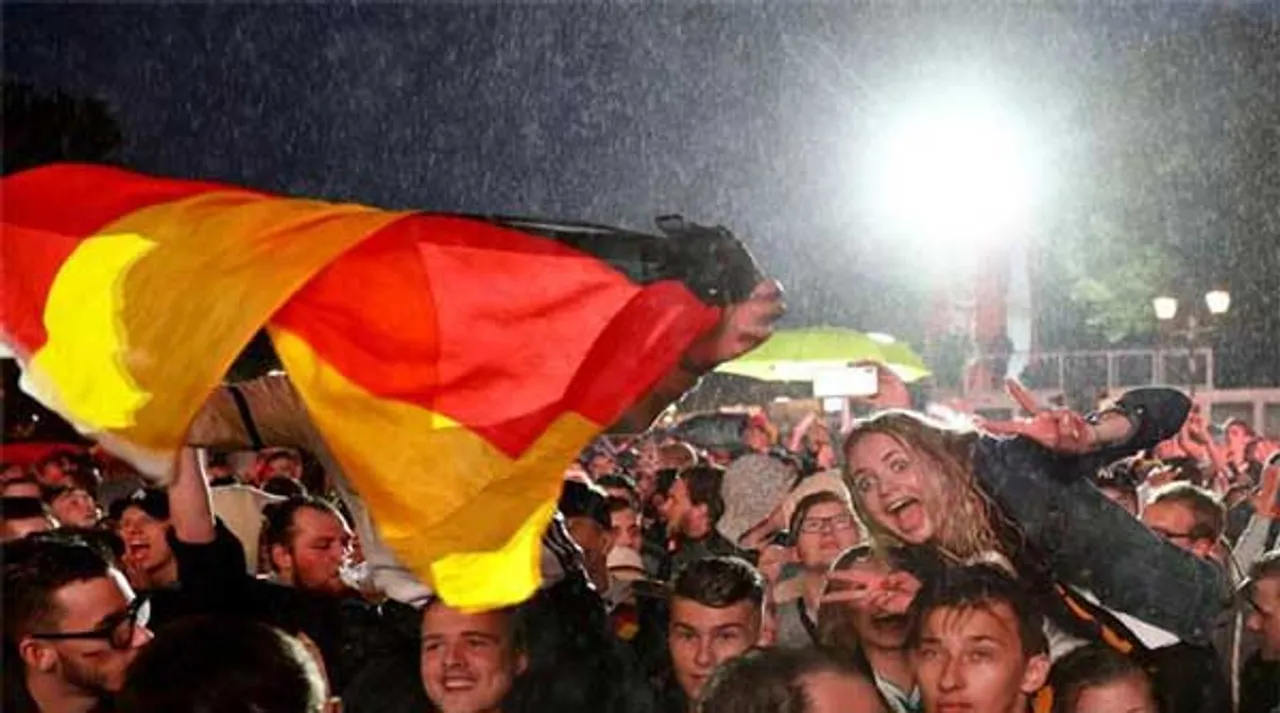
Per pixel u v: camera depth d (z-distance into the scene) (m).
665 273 3.91
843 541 4.84
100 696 3.77
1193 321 13.12
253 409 3.96
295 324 3.79
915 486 4.23
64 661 3.72
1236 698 4.46
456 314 3.82
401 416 3.79
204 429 3.94
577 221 3.95
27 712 3.73
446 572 3.78
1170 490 4.86
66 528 5.30
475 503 3.79
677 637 4.31
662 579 6.29
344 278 3.80
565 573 4.22
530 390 3.83
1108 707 4.15
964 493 4.23
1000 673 4.11
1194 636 4.30
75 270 3.72
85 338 3.69
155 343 3.67
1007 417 11.02
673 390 4.02
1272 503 5.55
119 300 3.70
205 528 4.20
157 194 3.85
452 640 4.11
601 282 3.88
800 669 3.82
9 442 7.24
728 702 3.83
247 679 2.58
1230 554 4.83
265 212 3.78
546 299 3.86
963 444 4.23
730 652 4.28
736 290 3.94
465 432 3.80
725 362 3.99
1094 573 4.26
